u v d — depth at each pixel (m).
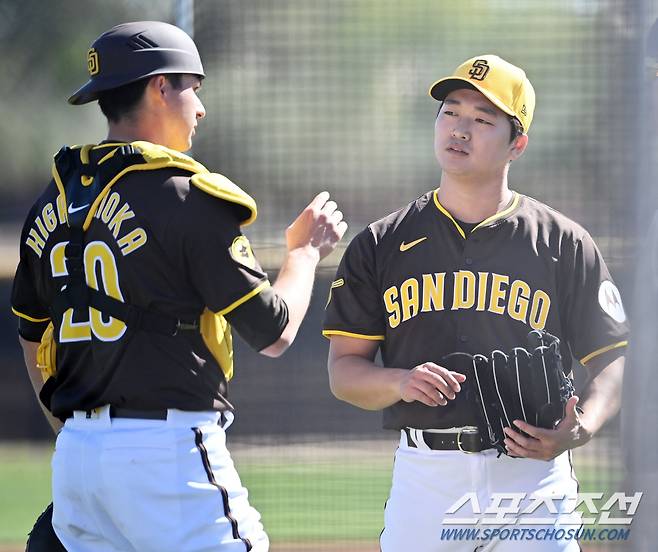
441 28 47.75
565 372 13.31
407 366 13.27
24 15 63.50
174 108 12.34
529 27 43.38
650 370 12.65
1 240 77.50
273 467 31.39
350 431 34.84
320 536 25.41
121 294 11.73
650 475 12.73
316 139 41.94
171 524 11.63
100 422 11.91
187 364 11.84
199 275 11.67
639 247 12.96
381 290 13.40
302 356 37.19
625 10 16.64
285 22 39.50
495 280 13.00
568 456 13.48
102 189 11.95
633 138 13.73
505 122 13.09
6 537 27.16
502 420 12.52
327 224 13.25
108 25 63.69
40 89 67.75
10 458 39.56
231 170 33.28
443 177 13.44
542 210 13.36
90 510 12.02
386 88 47.34
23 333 13.36
